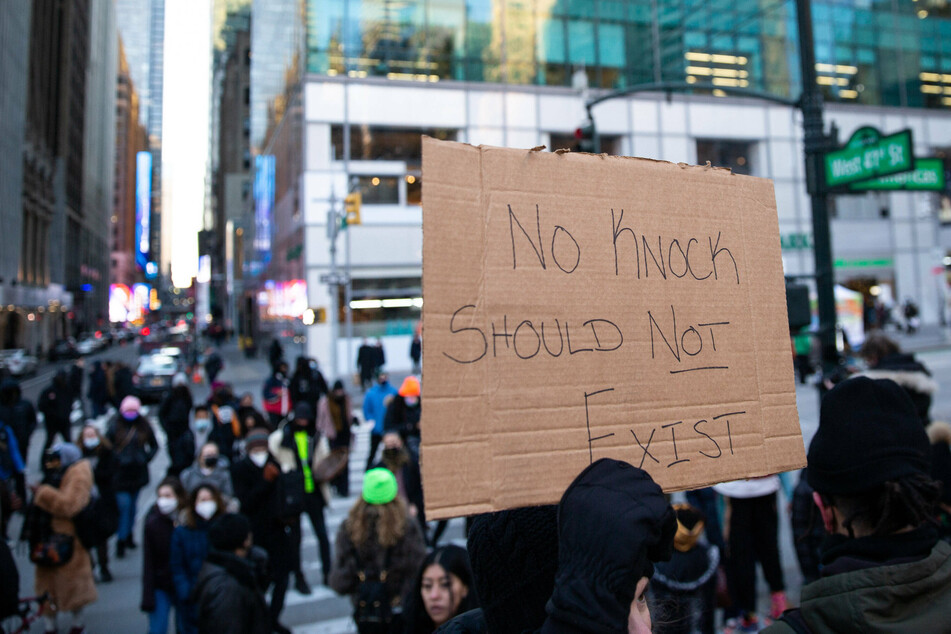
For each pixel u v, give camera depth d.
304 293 24.11
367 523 4.12
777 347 1.58
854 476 1.58
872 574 1.46
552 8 25.72
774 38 27.97
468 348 1.19
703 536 5.01
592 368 1.30
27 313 51.38
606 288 1.35
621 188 1.42
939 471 3.36
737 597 4.81
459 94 24.94
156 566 5.12
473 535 1.39
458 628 1.55
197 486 5.00
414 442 7.22
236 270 65.56
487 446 1.17
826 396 1.72
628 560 0.97
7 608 4.49
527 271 1.27
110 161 110.00
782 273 1.63
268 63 35.62
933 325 29.77
